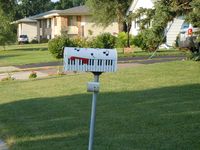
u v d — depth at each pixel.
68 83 14.29
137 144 6.79
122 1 48.81
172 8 13.78
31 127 8.39
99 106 9.84
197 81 12.76
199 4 12.98
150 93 11.23
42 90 13.38
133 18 15.18
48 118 9.10
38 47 49.91
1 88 14.91
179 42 20.56
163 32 14.51
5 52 41.59
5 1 47.28
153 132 7.43
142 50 30.30
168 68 15.80
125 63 22.81
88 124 8.27
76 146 6.89
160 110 9.08
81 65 4.97
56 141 7.31
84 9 65.31
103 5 49.84
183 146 6.58
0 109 10.64
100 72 5.04
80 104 10.41
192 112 8.75
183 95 10.68
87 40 29.03
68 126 8.22
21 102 11.45
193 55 17.56
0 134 8.19
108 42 27.88
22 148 7.05
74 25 65.75
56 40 26.83
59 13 65.12
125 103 10.06
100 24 52.69
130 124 8.03
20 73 22.23
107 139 7.12
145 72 15.20
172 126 7.75
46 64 25.48
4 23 43.91
